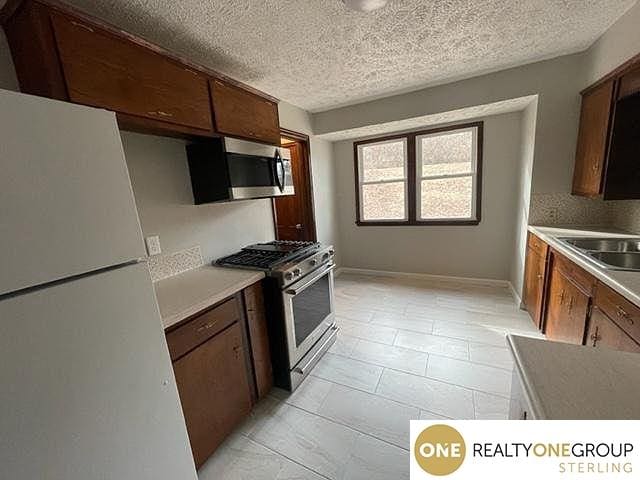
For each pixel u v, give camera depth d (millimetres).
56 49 1031
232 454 1471
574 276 1773
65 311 709
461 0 1495
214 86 1696
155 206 1730
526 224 2734
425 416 1621
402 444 1468
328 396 1828
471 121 3250
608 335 1374
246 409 1658
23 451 649
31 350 655
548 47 2156
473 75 2623
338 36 1753
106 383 793
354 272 4383
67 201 709
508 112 3066
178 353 1251
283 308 1790
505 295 3189
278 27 1601
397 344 2357
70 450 725
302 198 3564
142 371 879
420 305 3072
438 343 2330
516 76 2490
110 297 800
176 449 985
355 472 1341
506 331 2451
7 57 1161
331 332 2385
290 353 1853
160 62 1385
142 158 1655
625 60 1729
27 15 1010
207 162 1855
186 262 1917
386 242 4074
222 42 1711
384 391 1836
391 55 2076
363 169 4055
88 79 1116
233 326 1565
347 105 3281
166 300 1382
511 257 3311
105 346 791
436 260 3791
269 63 2045
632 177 1872
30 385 656
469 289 3430
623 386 607
